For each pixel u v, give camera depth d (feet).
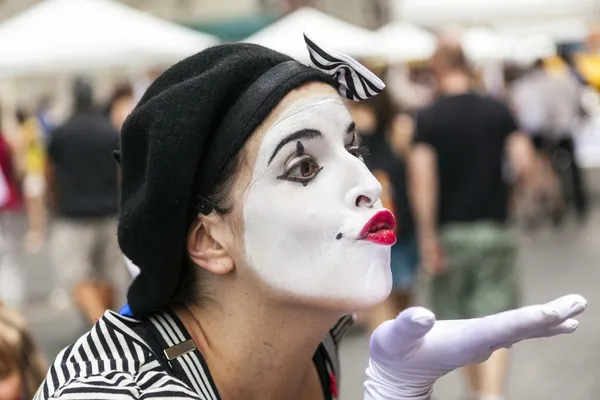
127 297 5.03
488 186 14.60
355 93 5.11
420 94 36.27
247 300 4.82
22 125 31.65
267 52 4.80
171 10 62.08
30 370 8.04
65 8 30.37
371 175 4.75
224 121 4.67
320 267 4.61
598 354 18.66
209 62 4.83
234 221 4.72
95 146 20.24
